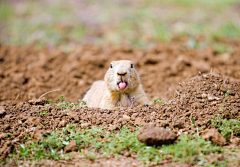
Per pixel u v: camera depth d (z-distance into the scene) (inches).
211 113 289.0
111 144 251.4
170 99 355.6
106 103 349.1
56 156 241.3
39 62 605.0
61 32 743.1
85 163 232.1
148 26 740.7
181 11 878.4
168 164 225.1
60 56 634.8
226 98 315.3
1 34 779.4
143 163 228.5
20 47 705.0
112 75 332.8
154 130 248.2
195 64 554.6
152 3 956.0
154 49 629.9
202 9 915.4
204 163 223.0
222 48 642.2
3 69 577.3
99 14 831.1
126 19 779.4
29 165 231.8
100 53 632.4
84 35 719.7
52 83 530.6
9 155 243.9
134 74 333.4
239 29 759.7
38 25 794.2
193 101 313.4
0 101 468.4
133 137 259.1
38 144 258.5
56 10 900.6
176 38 689.0
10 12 928.3
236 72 502.0
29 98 474.3
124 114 298.5
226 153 236.2
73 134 270.5
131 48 633.0
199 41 679.7
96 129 273.4
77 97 480.1
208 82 341.7
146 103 350.9
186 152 232.4
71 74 557.9
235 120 276.4
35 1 1025.5
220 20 810.8
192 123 275.7
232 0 1021.2
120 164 228.2
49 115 302.0
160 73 542.9
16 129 279.0
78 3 952.9
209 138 250.4
